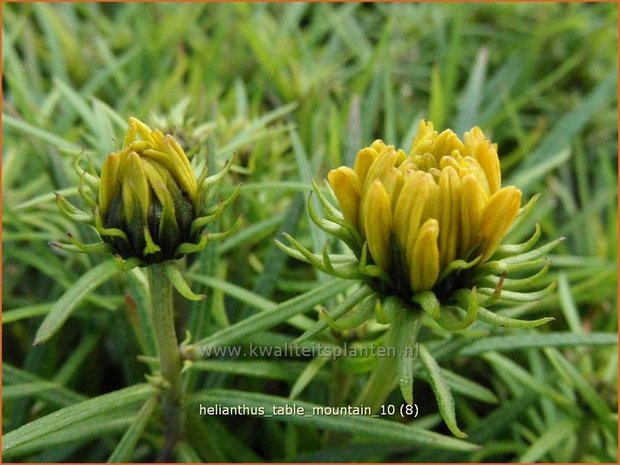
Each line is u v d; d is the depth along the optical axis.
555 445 0.14
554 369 0.15
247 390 0.14
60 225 0.17
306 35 0.25
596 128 0.22
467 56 0.24
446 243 0.08
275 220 0.15
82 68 0.22
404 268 0.08
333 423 0.11
